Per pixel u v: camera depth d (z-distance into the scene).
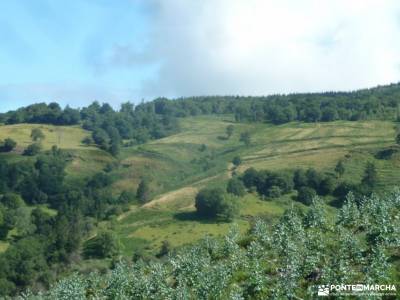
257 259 49.25
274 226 57.16
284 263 46.50
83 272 125.75
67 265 144.88
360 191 158.50
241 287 46.00
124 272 54.41
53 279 133.75
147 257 124.69
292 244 47.94
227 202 165.12
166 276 53.34
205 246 58.19
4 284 131.00
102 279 58.12
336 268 43.09
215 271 47.53
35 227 181.75
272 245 51.09
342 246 45.72
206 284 46.16
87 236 176.25
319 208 55.84
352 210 53.62
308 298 42.00
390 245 46.00
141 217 194.12
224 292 46.16
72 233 163.62
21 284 138.88
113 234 155.12
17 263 143.12
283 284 42.78
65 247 155.38
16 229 184.12
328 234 52.88
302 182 187.25
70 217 187.38
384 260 42.06
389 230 46.91
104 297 52.00
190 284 50.44
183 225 169.88
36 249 151.38
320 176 185.25
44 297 59.62
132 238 168.12
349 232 48.41
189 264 51.47
